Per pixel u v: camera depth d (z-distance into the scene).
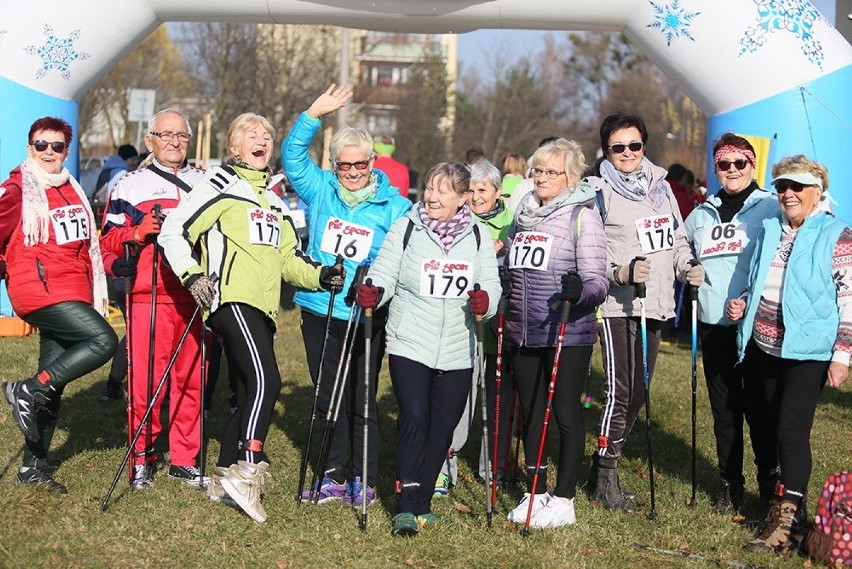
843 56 9.44
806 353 4.70
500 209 6.27
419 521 4.89
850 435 7.16
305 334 5.40
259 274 4.95
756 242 5.10
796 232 4.83
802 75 9.32
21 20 9.71
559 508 4.96
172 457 5.54
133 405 5.32
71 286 5.06
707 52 9.47
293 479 5.65
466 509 5.23
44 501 4.96
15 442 5.97
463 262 4.80
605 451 5.33
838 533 4.52
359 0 9.78
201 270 4.84
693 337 5.31
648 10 9.60
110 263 5.38
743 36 9.34
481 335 4.81
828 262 4.70
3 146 9.79
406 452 4.75
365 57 40.97
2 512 4.73
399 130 32.91
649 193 5.37
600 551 4.68
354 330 5.05
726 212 5.39
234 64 25.19
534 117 36.19
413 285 4.82
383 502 5.33
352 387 5.32
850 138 9.37
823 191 4.85
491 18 9.89
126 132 28.33
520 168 8.76
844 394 8.61
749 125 9.46
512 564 4.46
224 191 4.97
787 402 4.78
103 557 4.34
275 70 25.67
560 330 4.76
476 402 5.87
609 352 5.32
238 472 4.81
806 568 4.50
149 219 5.13
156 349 5.42
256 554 4.48
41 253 5.02
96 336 5.01
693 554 4.66
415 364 4.79
